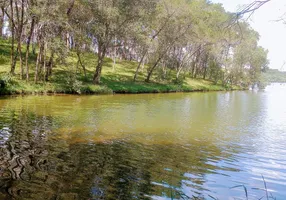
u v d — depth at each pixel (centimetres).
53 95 2748
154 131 1384
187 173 810
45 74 3164
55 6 2544
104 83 3747
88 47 3703
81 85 3091
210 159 959
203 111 2294
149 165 859
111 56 6594
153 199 633
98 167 811
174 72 6756
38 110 1789
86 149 987
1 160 815
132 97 3158
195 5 4397
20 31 2786
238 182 765
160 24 4509
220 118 1950
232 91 5947
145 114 1927
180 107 2478
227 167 884
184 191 686
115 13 3144
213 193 687
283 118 2052
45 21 2533
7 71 3108
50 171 755
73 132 1247
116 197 629
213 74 6800
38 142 1037
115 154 951
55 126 1348
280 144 1219
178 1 4331
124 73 5016
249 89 7156
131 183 712
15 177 701
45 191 633
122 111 2000
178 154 1000
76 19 3241
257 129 1575
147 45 4081
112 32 3466
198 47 5694
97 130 1322
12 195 604
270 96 4656
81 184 685
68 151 948
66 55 3002
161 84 4825
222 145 1170
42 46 2955
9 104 1973
